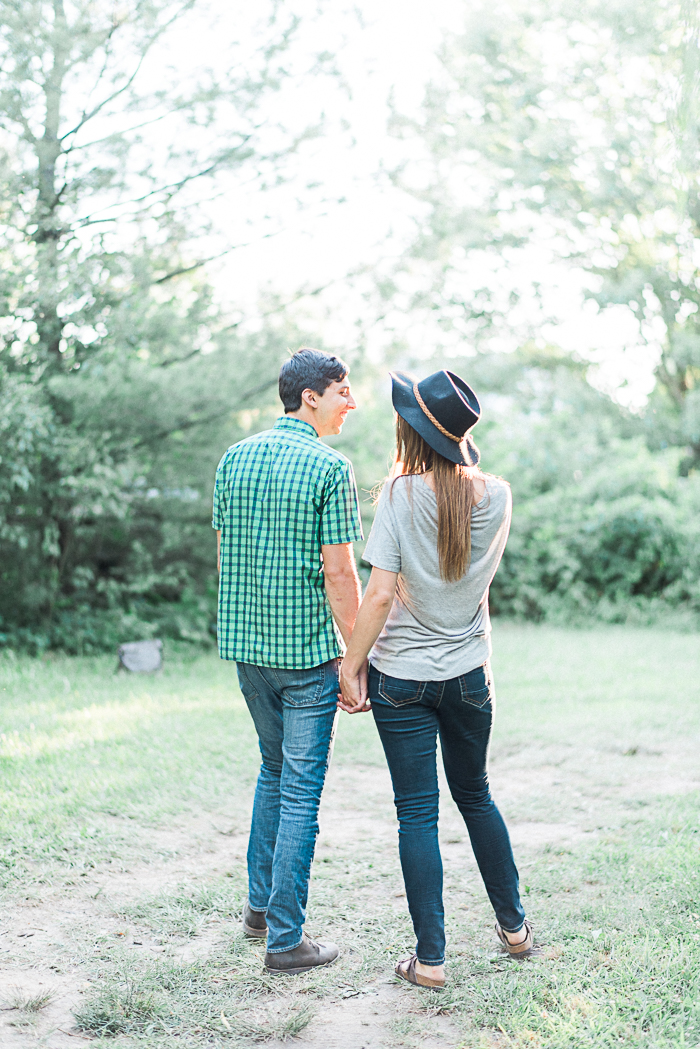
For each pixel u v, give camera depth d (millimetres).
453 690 2385
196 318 8133
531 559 11445
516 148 13227
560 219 13672
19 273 7137
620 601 11188
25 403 7180
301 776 2555
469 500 2332
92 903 2990
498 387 13984
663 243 12852
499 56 12188
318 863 3369
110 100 7664
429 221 8359
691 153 4234
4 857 3268
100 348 7742
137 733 5184
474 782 2551
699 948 2557
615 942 2633
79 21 7281
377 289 8195
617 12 10133
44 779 4211
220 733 5242
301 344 8094
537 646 9031
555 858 3404
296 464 2527
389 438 9820
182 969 2516
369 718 5805
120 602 9461
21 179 7305
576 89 12180
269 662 2541
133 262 7652
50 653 8430
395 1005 2373
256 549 2549
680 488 11875
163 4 7320
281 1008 2354
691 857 3270
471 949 2678
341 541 2508
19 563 8734
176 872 3277
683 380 15039
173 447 8352
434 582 2354
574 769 4648
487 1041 2160
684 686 6809
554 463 12156
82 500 8125
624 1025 2193
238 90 7719
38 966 2555
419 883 2424
